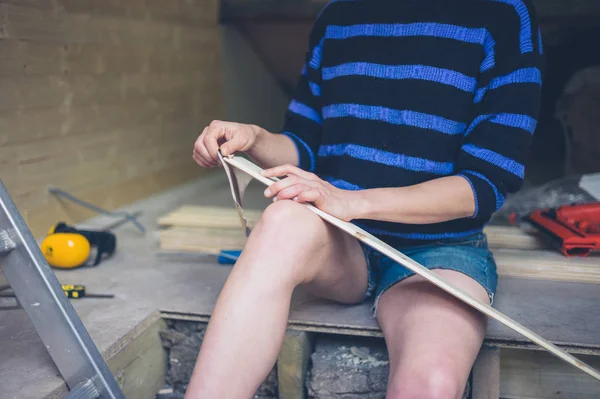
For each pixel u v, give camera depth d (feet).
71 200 7.65
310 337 5.18
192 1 10.52
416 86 4.68
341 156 5.02
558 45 11.35
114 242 6.69
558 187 8.55
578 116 11.09
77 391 3.99
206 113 11.25
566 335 4.73
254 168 4.25
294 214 3.93
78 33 7.64
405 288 4.48
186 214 7.14
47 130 7.23
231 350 3.69
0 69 6.48
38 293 4.08
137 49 8.98
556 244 6.30
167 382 5.55
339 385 4.91
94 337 4.76
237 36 12.21
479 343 4.12
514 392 5.25
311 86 5.48
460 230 4.84
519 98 4.43
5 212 4.07
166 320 5.45
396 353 4.04
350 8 5.10
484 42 4.57
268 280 3.80
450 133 4.67
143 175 9.36
